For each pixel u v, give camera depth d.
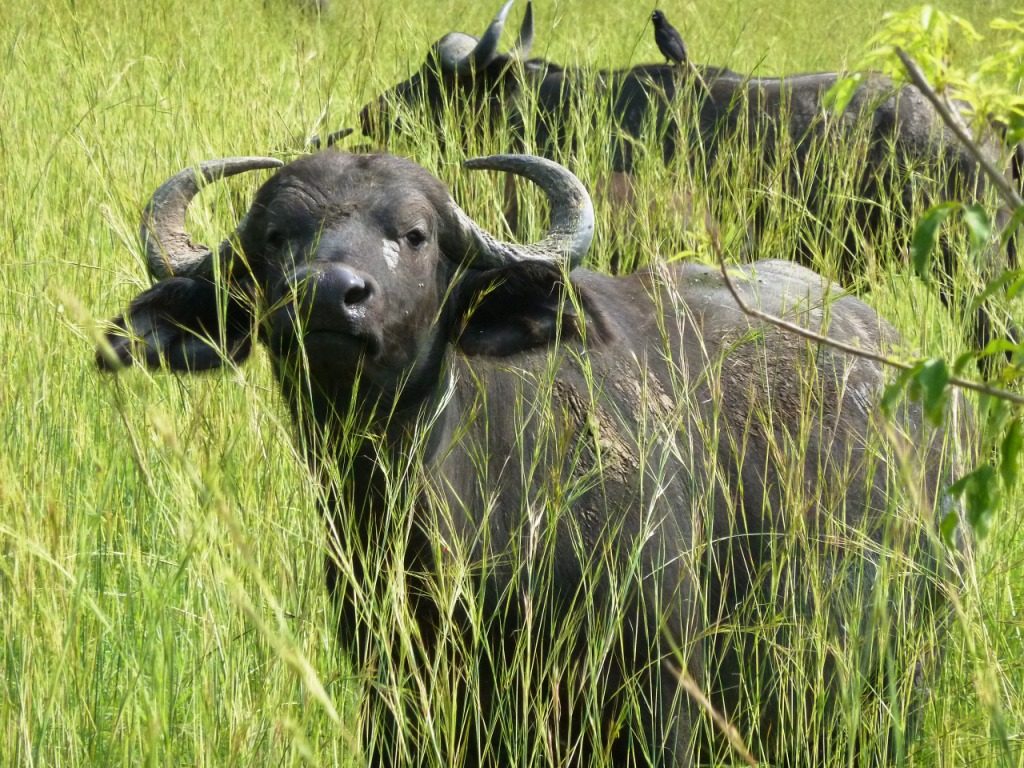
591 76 25.92
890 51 8.45
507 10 27.20
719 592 13.92
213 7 32.69
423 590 12.53
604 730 12.85
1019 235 18.52
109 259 19.14
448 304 12.89
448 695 11.80
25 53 28.95
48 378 15.87
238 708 11.15
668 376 14.10
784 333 14.88
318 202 12.05
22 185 20.89
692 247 18.62
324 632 11.76
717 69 27.19
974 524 8.13
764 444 14.22
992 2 40.84
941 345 17.25
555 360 12.82
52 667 11.23
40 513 12.06
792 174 24.86
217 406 13.89
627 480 13.06
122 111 25.09
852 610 12.93
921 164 24.19
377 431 12.30
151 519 14.38
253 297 12.82
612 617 11.82
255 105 22.97
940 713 13.45
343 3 33.59
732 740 9.53
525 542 12.72
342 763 11.81
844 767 13.06
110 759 11.22
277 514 12.93
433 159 21.92
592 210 13.54
